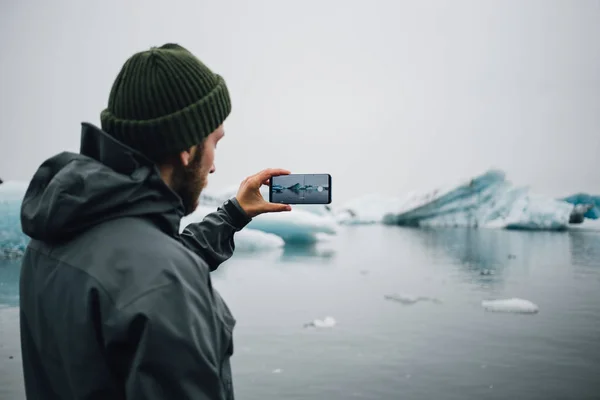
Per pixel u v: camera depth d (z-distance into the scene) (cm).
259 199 86
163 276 52
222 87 64
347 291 377
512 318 336
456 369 286
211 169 66
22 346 61
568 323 326
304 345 310
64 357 54
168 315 50
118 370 52
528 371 282
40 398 59
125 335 50
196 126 60
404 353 300
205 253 82
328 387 268
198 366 51
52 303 56
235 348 312
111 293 51
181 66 60
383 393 267
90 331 52
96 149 59
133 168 57
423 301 357
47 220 54
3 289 366
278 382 277
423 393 262
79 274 53
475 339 317
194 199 65
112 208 55
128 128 58
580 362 290
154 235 55
